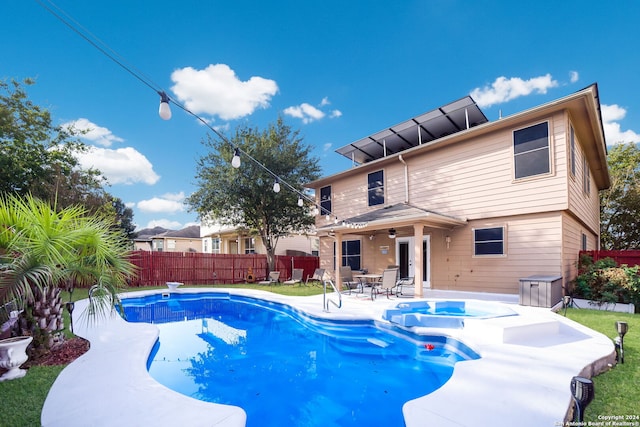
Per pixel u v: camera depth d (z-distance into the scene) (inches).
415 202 503.2
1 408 120.3
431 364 208.8
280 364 208.8
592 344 193.8
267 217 715.4
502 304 298.8
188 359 218.5
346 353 233.3
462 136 435.5
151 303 474.9
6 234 165.8
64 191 627.2
